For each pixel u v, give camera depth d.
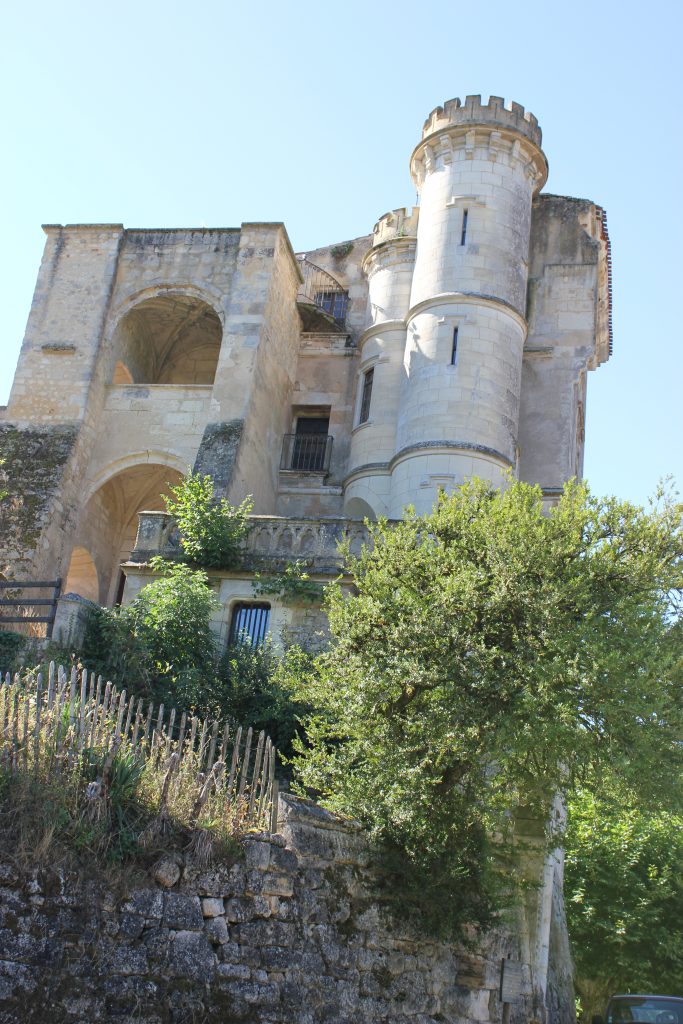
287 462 33.94
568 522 17.12
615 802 15.66
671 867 28.00
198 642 21.83
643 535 16.94
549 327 33.19
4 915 10.98
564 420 32.22
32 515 29.38
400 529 17.91
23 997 10.84
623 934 27.00
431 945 15.99
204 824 13.00
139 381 34.75
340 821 15.04
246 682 21.12
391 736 16.02
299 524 24.70
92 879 11.66
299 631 23.31
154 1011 11.70
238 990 12.63
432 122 33.16
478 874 15.99
